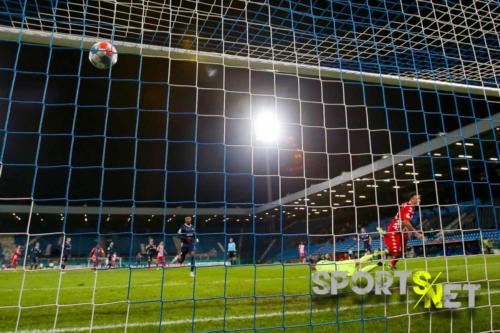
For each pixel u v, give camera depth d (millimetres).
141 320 4258
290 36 7430
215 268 14375
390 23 7207
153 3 6332
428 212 24562
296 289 6570
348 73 7082
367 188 25781
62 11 6590
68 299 5961
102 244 30562
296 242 34125
